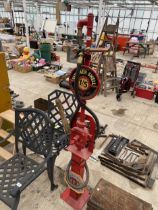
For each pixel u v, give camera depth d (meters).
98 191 1.85
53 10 17.53
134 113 4.02
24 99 4.27
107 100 4.58
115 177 2.35
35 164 1.96
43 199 2.00
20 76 5.84
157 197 2.12
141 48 10.02
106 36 4.80
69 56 6.89
